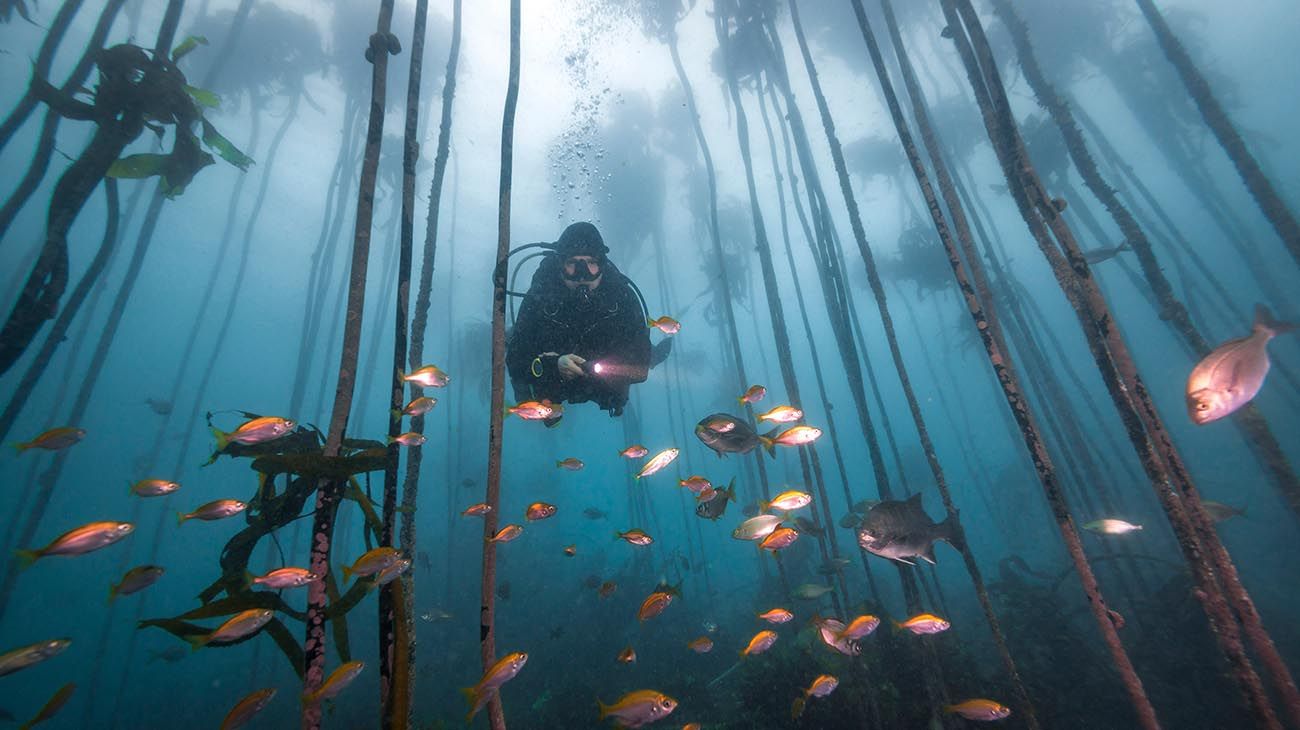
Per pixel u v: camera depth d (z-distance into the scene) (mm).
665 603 4977
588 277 5277
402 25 17625
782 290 54125
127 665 11688
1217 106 6176
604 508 48438
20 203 4348
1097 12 16594
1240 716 5805
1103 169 20453
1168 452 2697
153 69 4848
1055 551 14422
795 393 6914
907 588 5215
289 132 22766
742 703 7227
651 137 21922
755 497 13281
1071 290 2984
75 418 8664
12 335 3906
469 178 24859
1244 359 2107
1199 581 2600
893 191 27469
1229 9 29078
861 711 5539
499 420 2828
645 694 3744
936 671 5172
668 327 5977
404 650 2270
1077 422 10594
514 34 3457
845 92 20578
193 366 48625
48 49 4547
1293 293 25344
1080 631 7184
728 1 10828
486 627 2590
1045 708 5988
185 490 40750
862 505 7281
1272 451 4504
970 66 3477
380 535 2402
